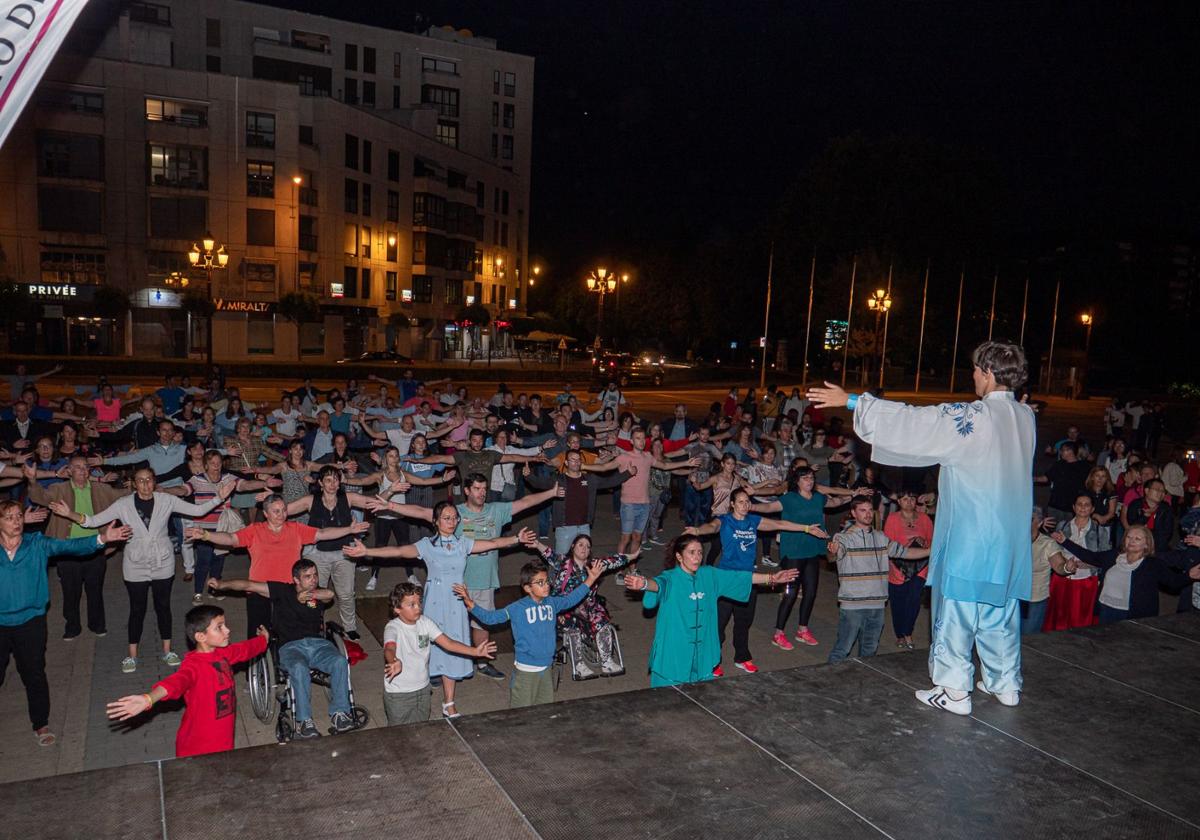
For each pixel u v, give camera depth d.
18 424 13.55
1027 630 8.18
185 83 51.19
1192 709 3.71
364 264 63.38
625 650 9.25
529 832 2.64
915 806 2.89
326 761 2.99
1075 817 2.87
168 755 6.67
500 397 19.38
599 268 47.16
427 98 82.50
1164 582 7.59
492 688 8.16
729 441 16.58
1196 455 15.70
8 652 6.61
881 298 55.34
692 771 3.04
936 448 3.50
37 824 2.55
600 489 17.73
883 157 65.31
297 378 46.72
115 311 48.62
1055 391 61.16
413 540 12.80
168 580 8.40
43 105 48.09
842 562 8.10
